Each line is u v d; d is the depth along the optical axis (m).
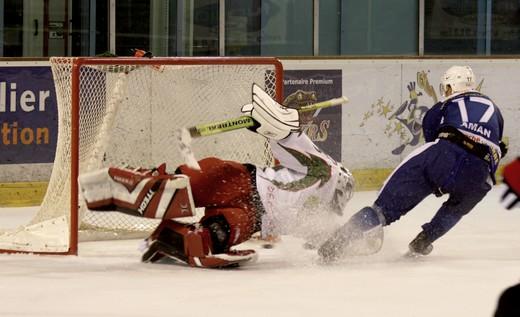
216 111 13.51
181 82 13.55
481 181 10.82
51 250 11.36
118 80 12.83
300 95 17.72
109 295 8.73
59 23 17.84
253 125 10.13
